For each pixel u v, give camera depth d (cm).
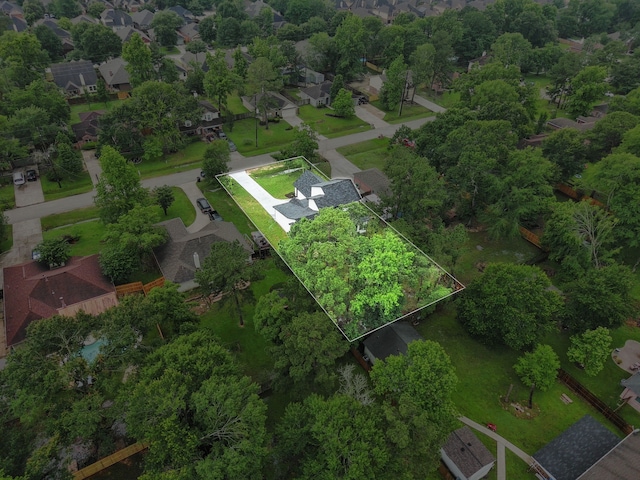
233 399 2659
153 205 5503
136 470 3195
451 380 3038
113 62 9781
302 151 6281
